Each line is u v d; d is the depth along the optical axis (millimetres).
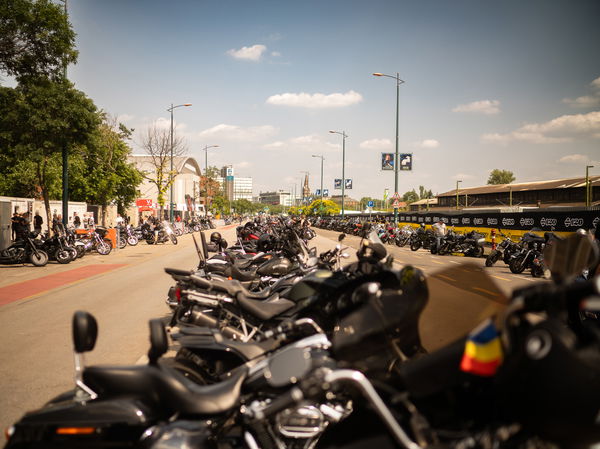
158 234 28125
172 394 2588
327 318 3707
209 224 50719
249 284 7266
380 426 2260
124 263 16859
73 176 34781
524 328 1882
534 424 1732
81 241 18734
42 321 7488
